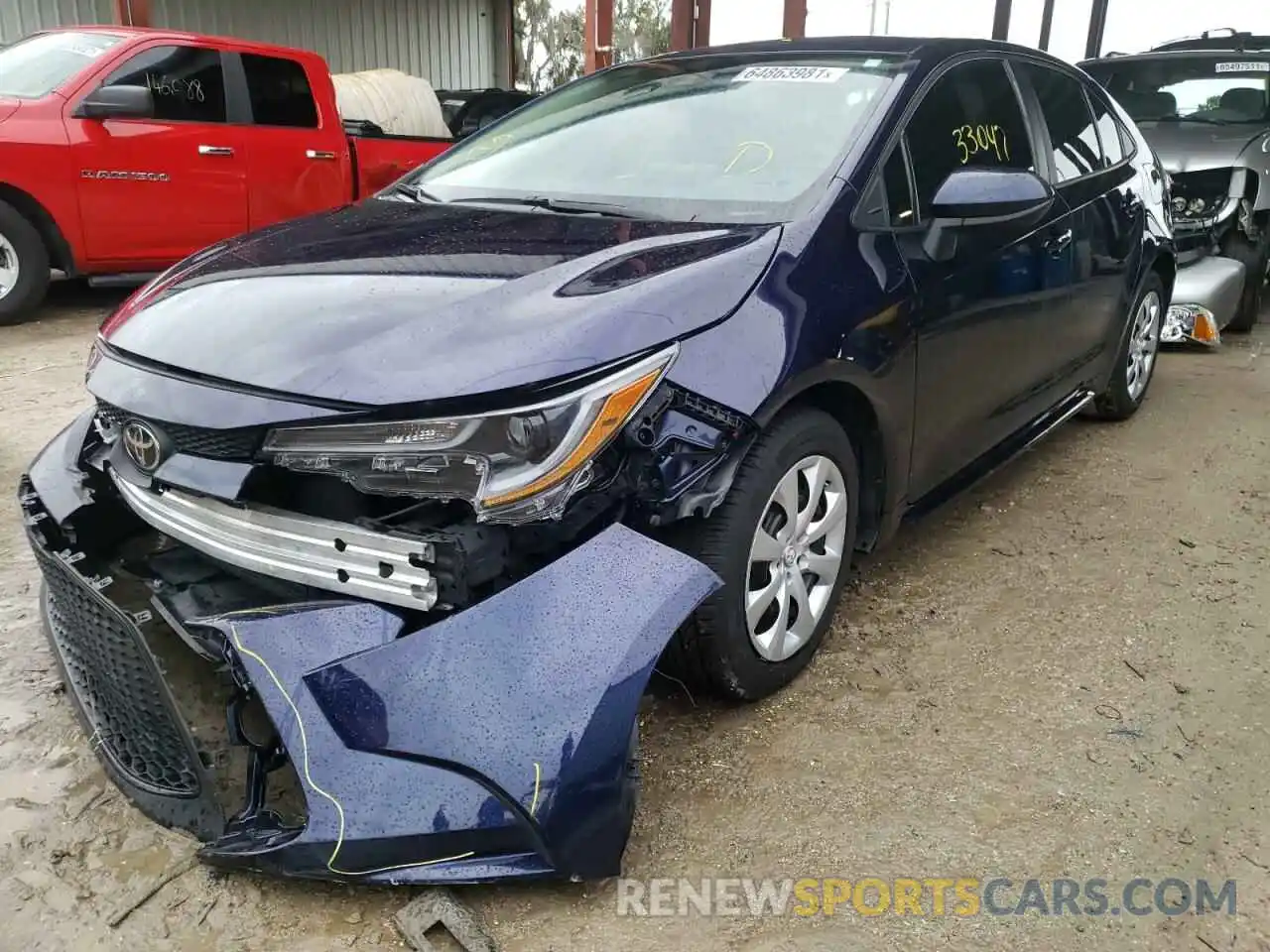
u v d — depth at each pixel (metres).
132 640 1.99
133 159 6.70
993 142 3.38
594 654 1.88
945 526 3.84
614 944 1.89
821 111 3.00
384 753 1.80
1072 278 3.76
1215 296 6.37
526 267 2.27
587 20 11.30
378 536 1.88
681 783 2.34
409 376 1.89
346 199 7.94
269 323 2.11
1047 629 3.08
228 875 2.03
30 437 4.45
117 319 2.45
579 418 1.90
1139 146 4.81
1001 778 2.38
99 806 2.21
